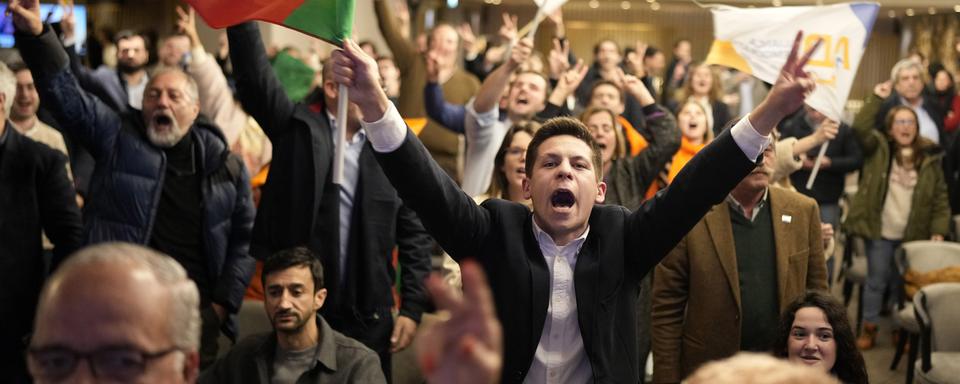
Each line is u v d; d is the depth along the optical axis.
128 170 4.51
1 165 4.30
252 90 4.43
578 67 5.99
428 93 6.53
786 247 4.55
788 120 8.27
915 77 9.82
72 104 4.40
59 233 4.50
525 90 5.84
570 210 2.89
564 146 2.93
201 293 4.69
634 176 5.37
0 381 4.38
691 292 4.57
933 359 5.77
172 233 4.60
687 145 6.38
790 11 5.28
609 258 2.90
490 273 2.92
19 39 4.27
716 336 4.52
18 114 5.61
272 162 4.47
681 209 2.85
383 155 2.79
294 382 4.20
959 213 8.83
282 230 4.43
